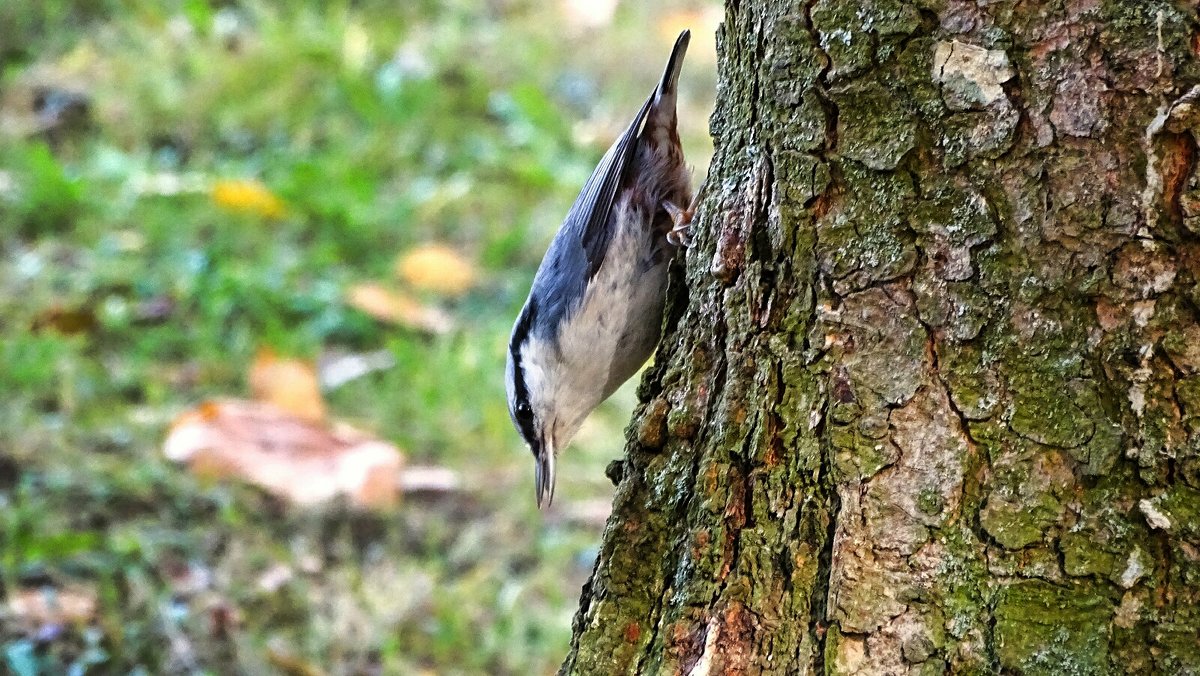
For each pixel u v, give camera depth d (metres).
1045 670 3.84
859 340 4.10
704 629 4.33
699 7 16.38
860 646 4.03
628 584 4.64
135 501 8.73
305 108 13.62
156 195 12.13
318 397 9.73
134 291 11.05
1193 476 3.73
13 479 8.80
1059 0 3.79
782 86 4.25
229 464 8.91
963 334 3.96
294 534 8.70
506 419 9.95
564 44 15.46
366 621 7.97
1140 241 3.74
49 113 13.21
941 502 3.97
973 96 3.91
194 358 10.41
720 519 4.36
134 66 13.88
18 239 11.63
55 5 14.73
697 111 14.48
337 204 12.11
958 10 3.92
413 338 11.00
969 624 3.92
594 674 4.62
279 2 15.48
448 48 15.01
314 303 11.06
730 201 4.59
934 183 3.99
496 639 8.01
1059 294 3.84
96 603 7.83
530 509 9.21
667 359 4.95
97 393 9.81
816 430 4.16
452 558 8.71
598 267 6.99
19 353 9.92
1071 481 3.84
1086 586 3.82
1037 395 3.87
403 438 9.74
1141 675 3.77
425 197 12.66
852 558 4.05
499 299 11.59
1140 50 3.70
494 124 13.96
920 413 4.01
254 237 11.77
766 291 4.35
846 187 4.14
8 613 7.64
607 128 14.06
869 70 4.06
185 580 8.10
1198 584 3.73
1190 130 3.66
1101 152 3.77
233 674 7.48
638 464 4.72
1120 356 3.79
